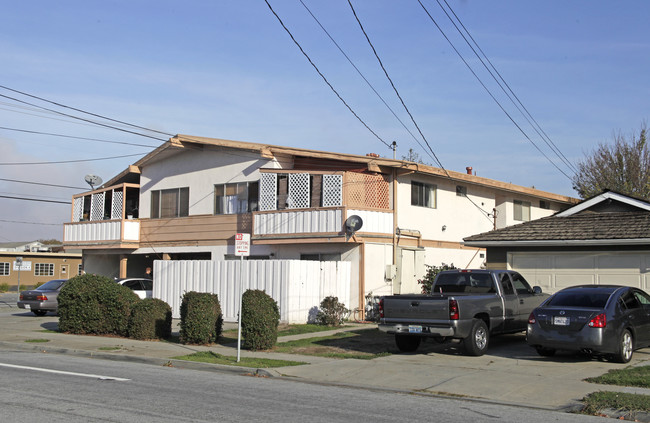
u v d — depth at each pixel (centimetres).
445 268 2272
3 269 5228
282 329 1903
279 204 2366
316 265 2084
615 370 1151
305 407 874
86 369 1218
